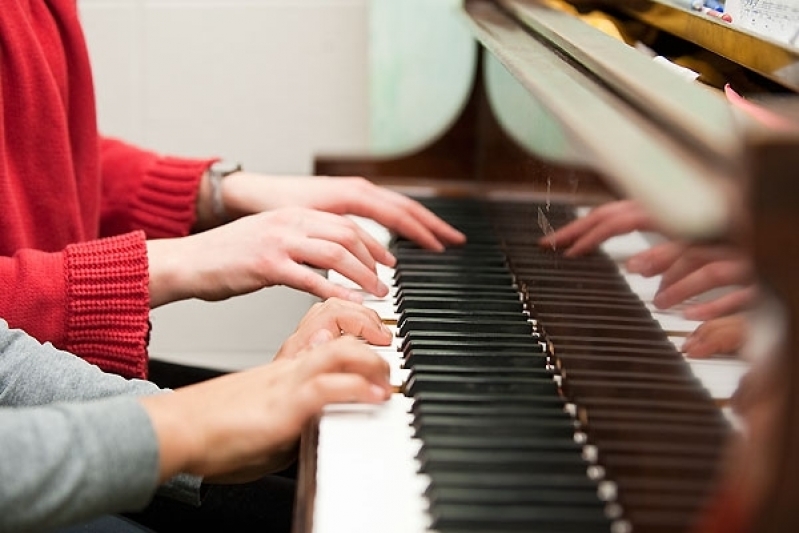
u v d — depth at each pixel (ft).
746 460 1.82
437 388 3.12
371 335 3.54
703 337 2.06
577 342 2.98
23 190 4.54
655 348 2.32
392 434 2.83
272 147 8.74
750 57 3.24
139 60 8.52
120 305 3.95
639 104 2.70
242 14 8.45
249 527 4.22
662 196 1.97
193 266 4.10
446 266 4.42
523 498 2.48
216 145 8.72
